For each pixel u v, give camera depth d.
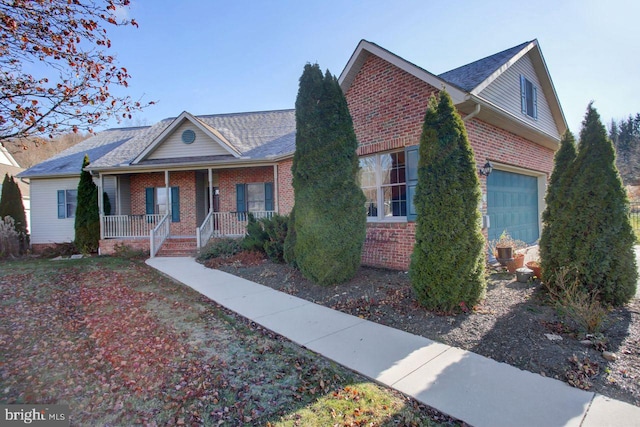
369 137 8.61
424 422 2.72
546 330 4.24
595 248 5.02
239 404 3.03
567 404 2.87
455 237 4.95
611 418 2.67
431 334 4.44
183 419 2.83
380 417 2.80
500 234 8.71
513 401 2.94
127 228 13.77
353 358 3.86
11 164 23.12
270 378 3.48
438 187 5.07
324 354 3.99
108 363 3.87
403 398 3.06
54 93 4.30
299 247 7.17
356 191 6.95
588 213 5.11
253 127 15.69
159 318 5.43
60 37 4.11
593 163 5.16
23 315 5.68
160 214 14.76
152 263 10.57
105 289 7.43
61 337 4.70
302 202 7.09
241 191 14.62
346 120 7.00
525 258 8.70
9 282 8.18
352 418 2.79
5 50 3.97
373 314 5.29
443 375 3.42
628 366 3.38
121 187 14.81
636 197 27.91
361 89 8.83
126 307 6.06
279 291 6.96
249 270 8.88
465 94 6.44
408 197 7.61
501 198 8.93
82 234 13.48
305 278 7.42
